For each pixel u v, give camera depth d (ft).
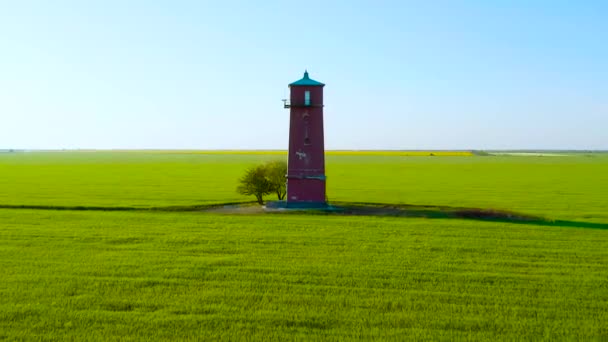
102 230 110.52
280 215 136.05
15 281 71.56
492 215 142.61
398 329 55.72
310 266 80.69
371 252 90.89
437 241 100.89
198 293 67.15
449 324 57.16
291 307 62.18
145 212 141.08
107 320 57.67
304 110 148.36
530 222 129.90
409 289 69.62
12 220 123.34
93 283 71.00
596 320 58.49
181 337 53.31
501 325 56.90
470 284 71.67
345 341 52.60
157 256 86.94
